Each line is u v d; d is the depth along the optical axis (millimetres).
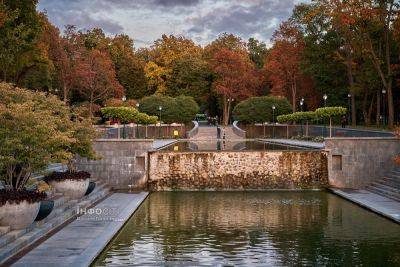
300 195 29594
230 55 75125
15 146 15516
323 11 55938
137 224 20484
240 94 75500
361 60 58781
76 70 55594
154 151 32031
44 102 21016
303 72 62438
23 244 15234
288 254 15836
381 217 21984
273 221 21219
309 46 62719
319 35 62000
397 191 26625
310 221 21172
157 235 18422
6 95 18000
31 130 15766
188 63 80812
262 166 32125
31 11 36719
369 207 23672
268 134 62938
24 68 42812
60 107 22156
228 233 18891
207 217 22203
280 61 68562
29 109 16422
